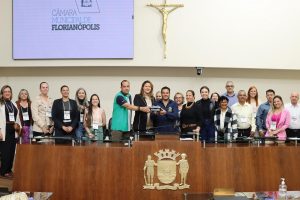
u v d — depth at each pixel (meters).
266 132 6.89
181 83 9.66
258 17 9.11
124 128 6.11
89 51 8.99
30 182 5.34
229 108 6.32
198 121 6.16
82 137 6.05
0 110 6.91
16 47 9.01
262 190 5.49
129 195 5.27
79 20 8.99
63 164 5.34
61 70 9.66
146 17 9.06
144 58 9.05
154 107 5.83
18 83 9.69
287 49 9.12
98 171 5.32
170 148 5.30
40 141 5.84
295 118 6.93
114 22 8.98
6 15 9.05
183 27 9.07
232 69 9.66
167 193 5.27
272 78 9.71
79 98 7.22
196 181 5.30
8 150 6.97
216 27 9.08
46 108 7.44
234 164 5.44
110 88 9.68
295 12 9.14
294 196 4.57
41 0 8.99
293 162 5.63
